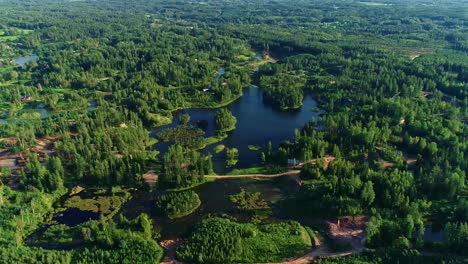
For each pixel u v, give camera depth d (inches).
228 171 5251.0
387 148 5556.1
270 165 5354.3
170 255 3666.3
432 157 5088.6
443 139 5526.6
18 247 3575.3
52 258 3410.4
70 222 4156.0
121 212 4340.6
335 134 5807.1
